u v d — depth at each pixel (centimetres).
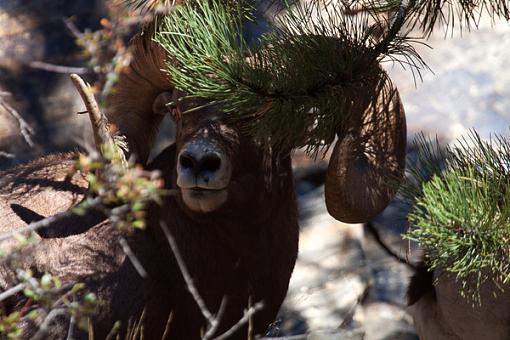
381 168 916
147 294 934
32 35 1666
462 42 1703
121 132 994
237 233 938
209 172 871
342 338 1298
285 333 1297
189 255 945
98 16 1691
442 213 729
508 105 1611
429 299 965
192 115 891
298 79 823
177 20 880
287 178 967
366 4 933
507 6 991
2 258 766
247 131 891
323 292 1355
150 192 688
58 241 932
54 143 1571
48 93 1614
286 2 888
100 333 912
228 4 909
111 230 939
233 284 956
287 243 987
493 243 731
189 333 963
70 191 978
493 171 773
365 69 846
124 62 700
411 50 888
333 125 865
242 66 823
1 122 1566
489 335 888
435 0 914
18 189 987
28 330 892
